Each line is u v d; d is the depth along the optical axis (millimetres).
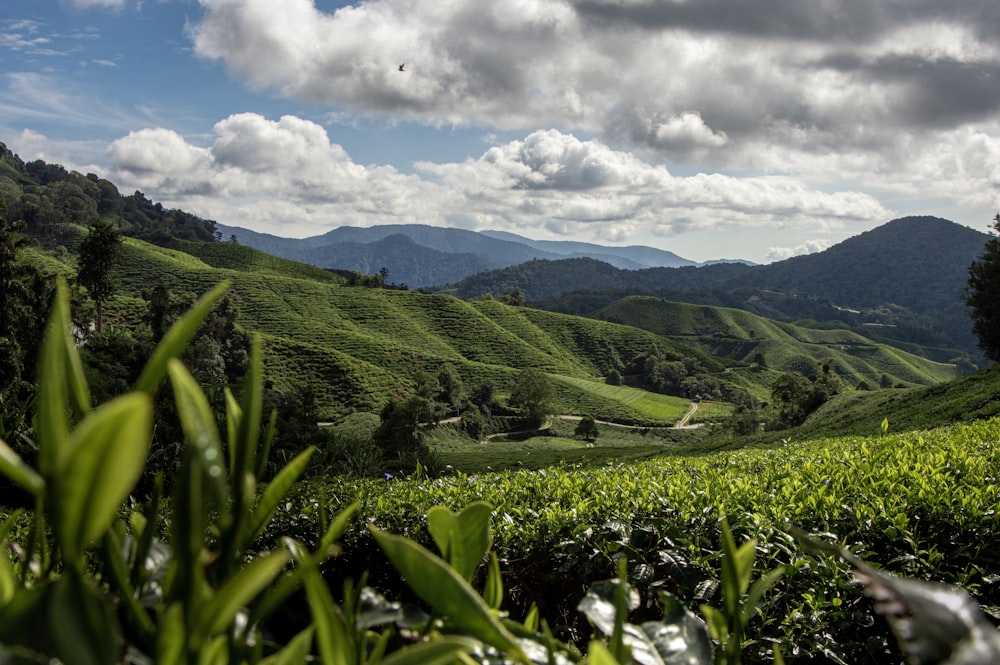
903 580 795
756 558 3676
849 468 5348
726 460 7840
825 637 3238
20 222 47125
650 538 4043
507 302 189375
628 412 124312
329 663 727
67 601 536
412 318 147500
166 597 786
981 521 3861
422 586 790
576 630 4039
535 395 114312
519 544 4191
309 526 4938
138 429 482
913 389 40844
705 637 1132
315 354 111812
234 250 180500
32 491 578
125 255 142000
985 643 634
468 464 47344
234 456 730
